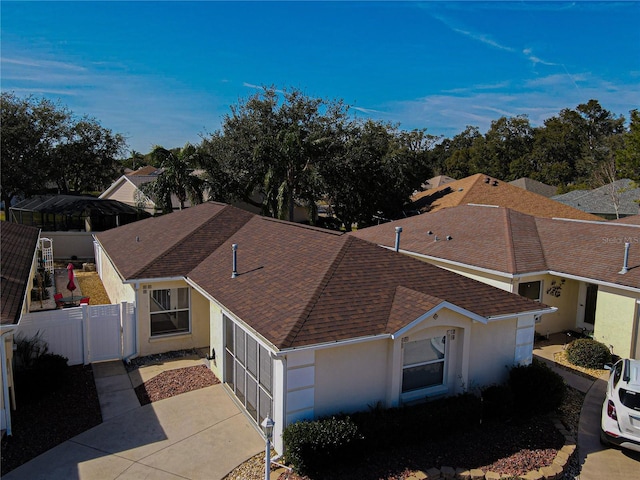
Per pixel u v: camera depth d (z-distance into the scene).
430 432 8.85
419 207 37.72
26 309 13.82
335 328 8.66
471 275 17.36
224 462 8.35
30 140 31.30
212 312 12.27
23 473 7.91
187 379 11.98
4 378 8.82
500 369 10.84
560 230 19.20
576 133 68.81
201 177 34.19
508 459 8.48
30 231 22.47
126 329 13.20
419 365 9.77
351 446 7.82
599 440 9.67
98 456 8.48
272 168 32.62
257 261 12.94
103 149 38.03
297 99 38.75
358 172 37.59
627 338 14.27
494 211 21.44
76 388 11.29
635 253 15.65
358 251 11.59
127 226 22.92
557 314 16.83
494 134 74.50
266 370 9.20
